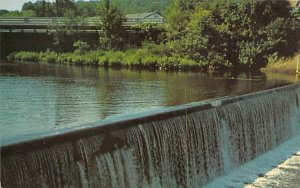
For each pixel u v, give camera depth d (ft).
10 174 40.01
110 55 176.76
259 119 83.46
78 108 77.77
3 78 115.14
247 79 142.00
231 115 74.18
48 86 104.01
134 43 197.47
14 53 172.14
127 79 128.06
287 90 98.43
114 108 79.15
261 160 78.89
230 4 196.54
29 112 72.64
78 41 179.01
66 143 45.39
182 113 62.44
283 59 190.49
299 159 80.07
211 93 104.06
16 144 41.19
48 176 43.34
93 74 137.69
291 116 100.22
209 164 67.51
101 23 188.65
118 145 51.31
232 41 188.85
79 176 46.42
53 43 181.47
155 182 56.65
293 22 201.57
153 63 176.35
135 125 54.19
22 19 182.70
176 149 60.39
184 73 161.07
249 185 66.39
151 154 55.98
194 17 193.16
